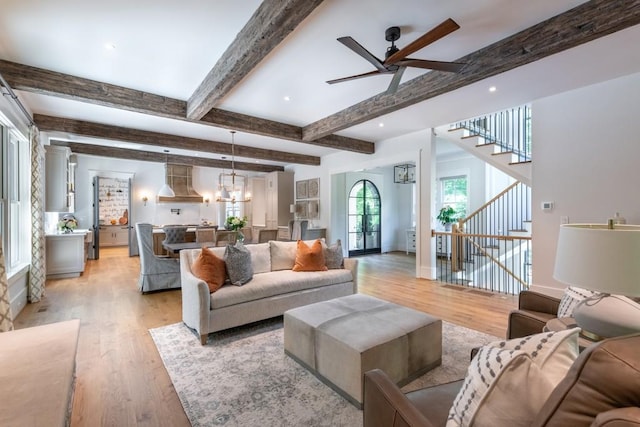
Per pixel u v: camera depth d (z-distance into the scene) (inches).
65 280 211.6
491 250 236.5
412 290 190.1
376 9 90.1
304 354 94.7
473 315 143.3
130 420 72.3
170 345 111.5
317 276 147.2
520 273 216.4
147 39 105.1
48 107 171.3
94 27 98.1
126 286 196.2
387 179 385.4
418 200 228.5
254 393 82.6
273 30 87.5
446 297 173.9
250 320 124.6
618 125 138.4
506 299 169.9
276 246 158.7
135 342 114.0
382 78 137.0
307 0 77.3
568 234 53.4
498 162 200.4
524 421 32.4
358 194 358.9
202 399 80.0
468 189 310.2
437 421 46.9
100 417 73.2
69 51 113.0
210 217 388.8
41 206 174.9
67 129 192.7
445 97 158.7
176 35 102.8
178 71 129.1
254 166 379.6
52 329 81.6
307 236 309.9
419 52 116.1
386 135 240.5
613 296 58.9
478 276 232.2
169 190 282.2
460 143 216.7
